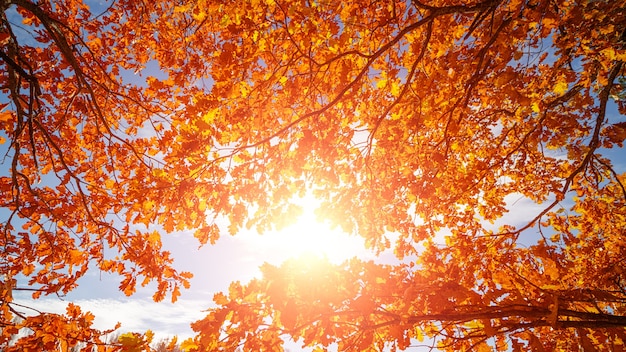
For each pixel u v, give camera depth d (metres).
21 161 4.71
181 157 3.36
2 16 3.37
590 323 2.25
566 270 2.71
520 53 2.76
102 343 3.47
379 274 2.68
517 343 2.42
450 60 3.36
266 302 2.44
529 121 5.29
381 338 2.77
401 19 3.99
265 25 3.34
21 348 3.53
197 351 2.33
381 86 3.97
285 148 4.18
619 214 5.50
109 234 4.39
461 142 4.91
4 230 4.24
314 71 3.72
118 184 4.63
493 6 2.88
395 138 4.20
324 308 2.45
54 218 4.57
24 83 4.48
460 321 2.64
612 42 3.67
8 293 3.82
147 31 5.16
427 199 4.39
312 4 3.25
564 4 3.15
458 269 3.65
